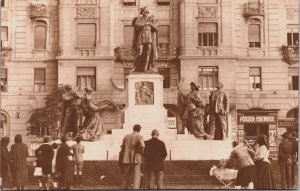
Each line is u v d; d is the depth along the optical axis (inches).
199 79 2891.2
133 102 1534.2
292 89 2938.0
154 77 1537.9
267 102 2920.8
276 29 2965.1
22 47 2935.5
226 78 2886.3
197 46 2896.2
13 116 2898.6
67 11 2908.5
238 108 2908.5
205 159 1470.2
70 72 2888.8
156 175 1055.6
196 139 1526.8
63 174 1164.5
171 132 1529.3
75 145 1289.4
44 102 2908.5
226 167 1087.0
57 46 2935.5
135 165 1080.8
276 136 2849.4
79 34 2910.9
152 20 1533.0
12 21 2940.5
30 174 1336.1
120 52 2886.3
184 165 1392.7
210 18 2910.9
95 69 2891.2
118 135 1504.7
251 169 1052.5
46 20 2940.5
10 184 1133.7
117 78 2898.6
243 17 2955.2
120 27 2928.2
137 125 1099.9
